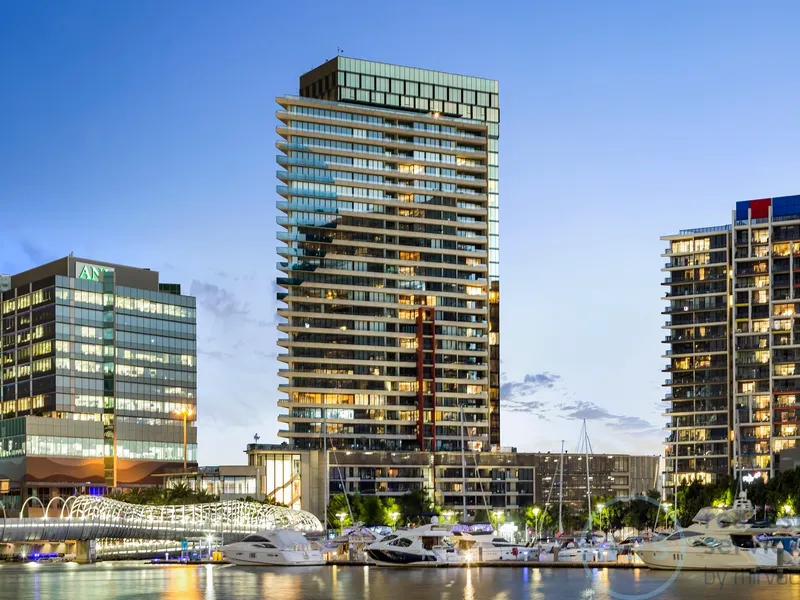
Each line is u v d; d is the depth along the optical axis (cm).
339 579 15688
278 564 19275
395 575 16338
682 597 12162
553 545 19650
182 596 13262
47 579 16662
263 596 13125
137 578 16700
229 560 19725
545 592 13238
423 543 17912
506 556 18475
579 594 12950
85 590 14312
